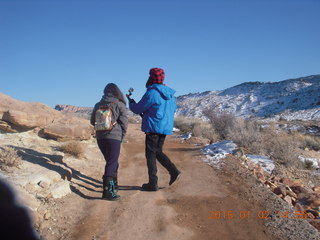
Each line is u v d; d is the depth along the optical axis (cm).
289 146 980
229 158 796
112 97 521
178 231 398
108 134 507
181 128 1725
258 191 546
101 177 634
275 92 7969
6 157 509
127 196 525
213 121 1367
